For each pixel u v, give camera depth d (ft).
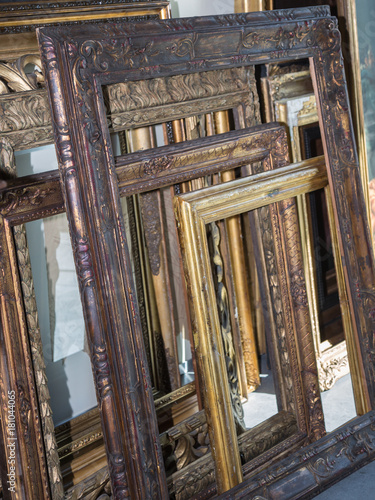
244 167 5.55
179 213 4.83
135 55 4.42
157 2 5.42
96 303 4.33
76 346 5.07
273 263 5.49
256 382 5.65
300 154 6.18
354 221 5.65
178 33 4.56
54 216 4.85
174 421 5.38
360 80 6.94
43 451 4.53
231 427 4.99
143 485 4.50
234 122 5.60
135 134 5.18
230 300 5.45
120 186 4.56
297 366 5.54
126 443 4.46
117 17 5.22
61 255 4.93
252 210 5.56
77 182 4.24
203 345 4.87
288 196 5.39
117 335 4.38
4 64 4.58
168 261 5.45
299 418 5.57
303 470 5.15
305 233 6.31
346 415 5.97
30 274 4.53
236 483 5.01
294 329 5.51
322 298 6.59
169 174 4.81
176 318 5.54
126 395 4.42
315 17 5.31
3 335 4.33
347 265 5.67
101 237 4.31
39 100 4.63
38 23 4.78
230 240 5.57
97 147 4.28
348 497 5.05
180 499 4.91
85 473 4.90
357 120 7.00
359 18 7.19
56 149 4.22
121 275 4.40
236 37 4.87
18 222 4.42
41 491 4.52
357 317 5.71
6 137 4.49
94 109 4.26
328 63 5.43
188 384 5.57
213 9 6.05
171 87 4.96
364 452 5.41
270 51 5.11
